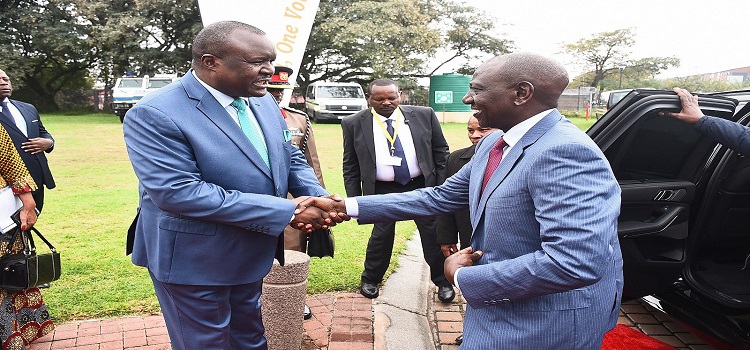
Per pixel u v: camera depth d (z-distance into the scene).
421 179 4.17
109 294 4.14
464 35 30.73
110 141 15.20
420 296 4.35
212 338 2.42
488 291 1.84
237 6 6.15
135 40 26.39
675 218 3.20
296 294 3.24
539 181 1.80
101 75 31.56
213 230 2.31
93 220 6.44
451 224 3.71
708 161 3.22
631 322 3.98
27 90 29.58
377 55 26.67
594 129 2.95
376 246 4.16
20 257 3.13
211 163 2.28
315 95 23.53
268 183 2.45
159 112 2.21
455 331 3.82
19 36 27.69
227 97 2.37
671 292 3.61
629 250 3.22
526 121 1.94
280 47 6.29
